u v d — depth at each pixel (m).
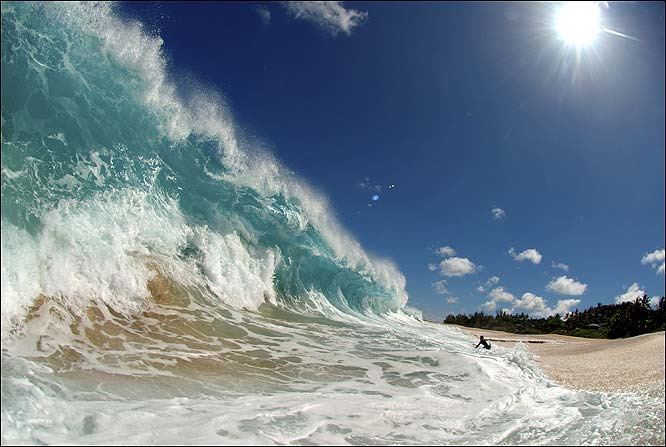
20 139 8.48
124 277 9.55
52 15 9.07
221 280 12.03
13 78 8.51
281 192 15.55
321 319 14.04
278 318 12.49
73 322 7.86
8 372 5.84
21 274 7.46
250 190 14.30
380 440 5.70
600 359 13.38
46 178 8.80
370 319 18.08
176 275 10.97
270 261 14.21
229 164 13.69
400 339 12.86
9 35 8.43
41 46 8.98
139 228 10.62
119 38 10.32
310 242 16.55
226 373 7.77
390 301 24.14
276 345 9.86
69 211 8.98
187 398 6.46
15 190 8.04
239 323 10.88
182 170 12.34
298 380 8.01
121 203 10.30
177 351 8.26
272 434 5.50
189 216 12.30
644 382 9.61
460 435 6.07
